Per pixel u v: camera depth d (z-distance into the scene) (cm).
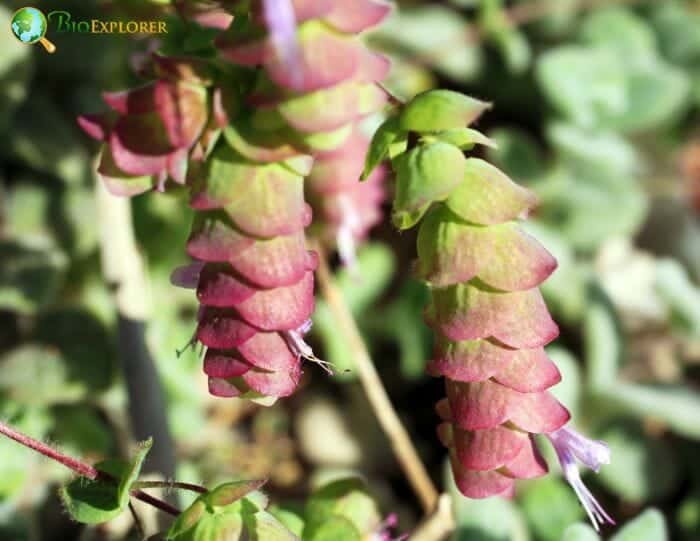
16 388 41
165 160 28
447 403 29
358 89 27
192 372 49
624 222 56
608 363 49
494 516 40
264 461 52
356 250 53
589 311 50
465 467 29
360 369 39
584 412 49
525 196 28
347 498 34
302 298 28
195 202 27
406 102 29
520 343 28
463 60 59
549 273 28
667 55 62
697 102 61
